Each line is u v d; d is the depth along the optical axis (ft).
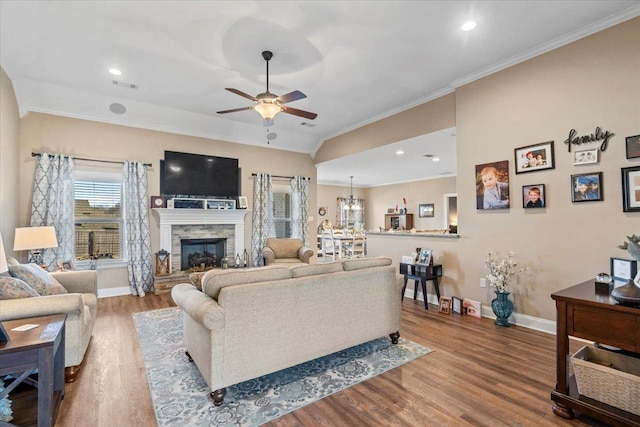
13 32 9.84
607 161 9.28
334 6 8.63
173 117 17.34
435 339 10.13
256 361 7.05
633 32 8.83
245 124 19.27
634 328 5.37
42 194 14.28
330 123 19.22
